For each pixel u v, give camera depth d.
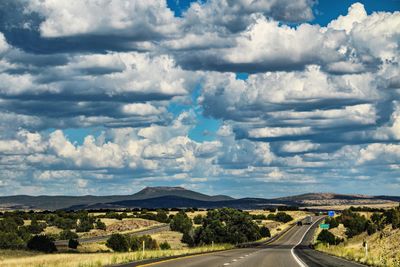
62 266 33.69
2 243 95.56
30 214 184.50
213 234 123.31
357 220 160.12
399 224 78.38
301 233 187.75
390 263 40.25
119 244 98.75
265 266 35.97
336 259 46.88
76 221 167.50
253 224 136.25
